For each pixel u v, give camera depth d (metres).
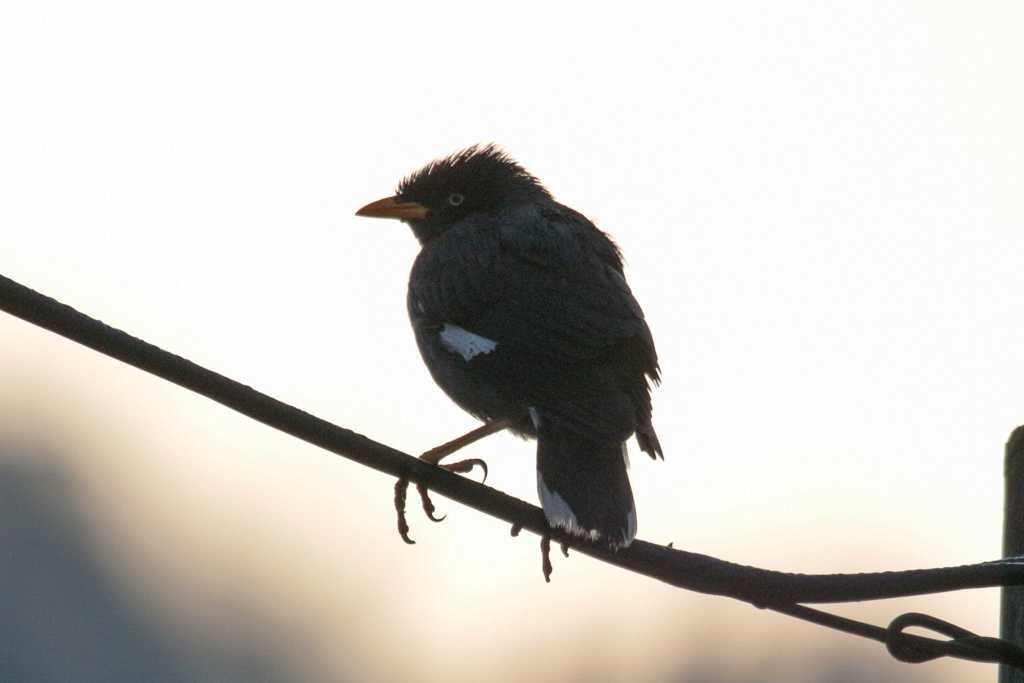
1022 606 9.38
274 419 9.26
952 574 8.98
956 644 9.16
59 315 8.77
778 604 9.24
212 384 9.10
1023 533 9.37
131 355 8.89
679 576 9.38
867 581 9.13
